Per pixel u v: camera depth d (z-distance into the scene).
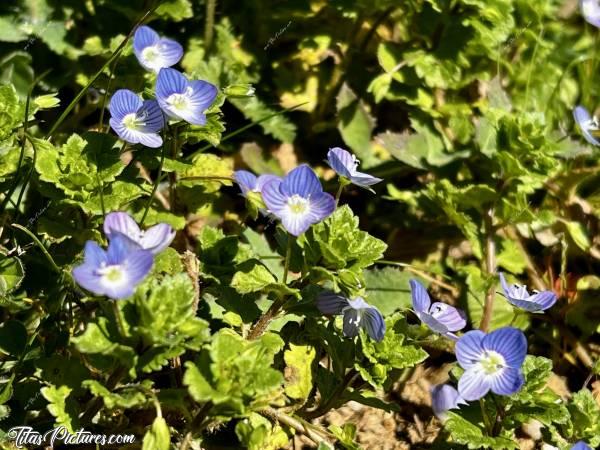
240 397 0.08
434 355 0.12
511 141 0.12
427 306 0.09
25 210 0.11
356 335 0.09
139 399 0.08
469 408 0.09
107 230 0.08
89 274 0.07
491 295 0.12
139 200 0.10
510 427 0.09
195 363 0.08
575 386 0.12
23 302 0.10
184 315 0.08
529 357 0.10
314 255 0.09
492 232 0.12
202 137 0.10
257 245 0.12
